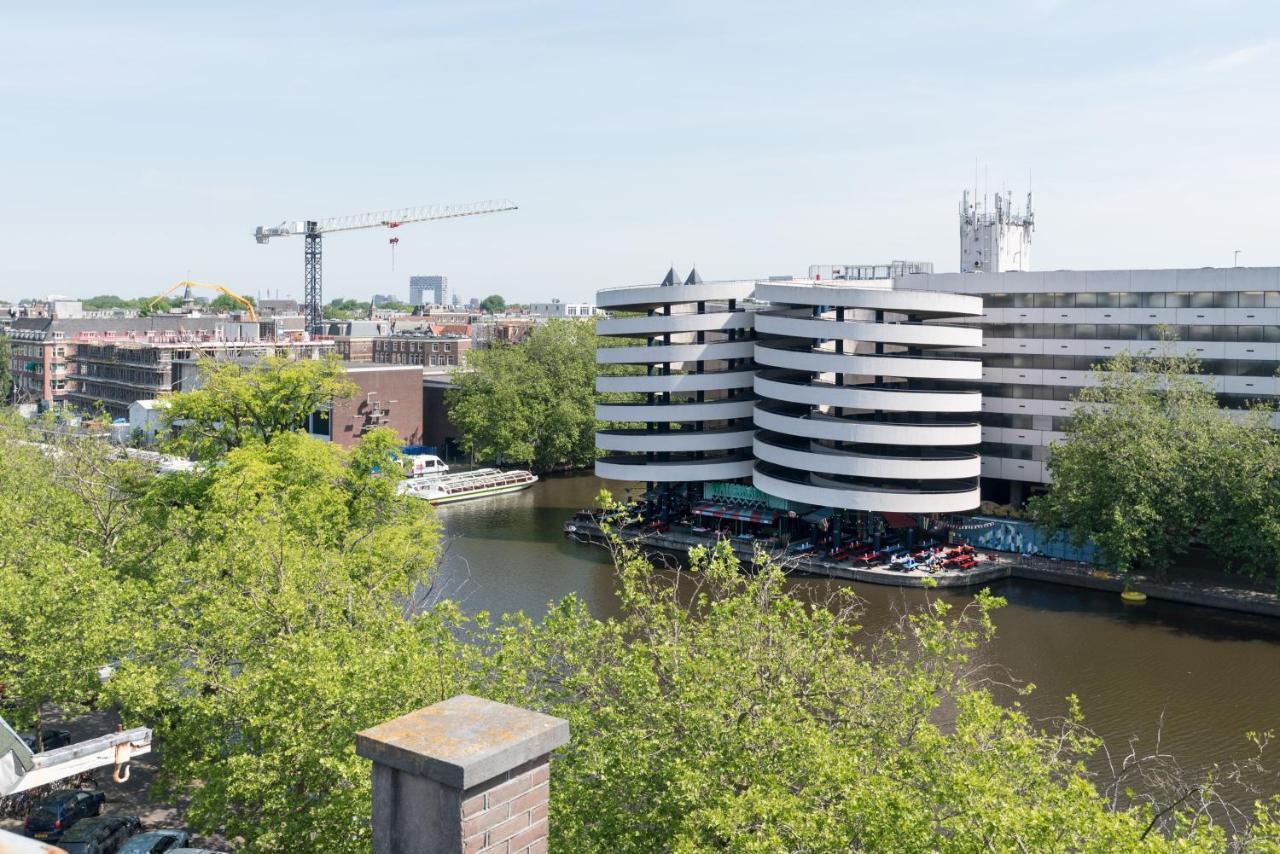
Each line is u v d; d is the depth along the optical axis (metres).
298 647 35.03
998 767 26.20
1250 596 82.31
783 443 109.25
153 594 44.22
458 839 10.02
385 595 50.62
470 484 135.75
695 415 113.62
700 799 25.97
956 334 98.19
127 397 185.50
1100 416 89.06
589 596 86.88
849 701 31.11
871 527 103.00
